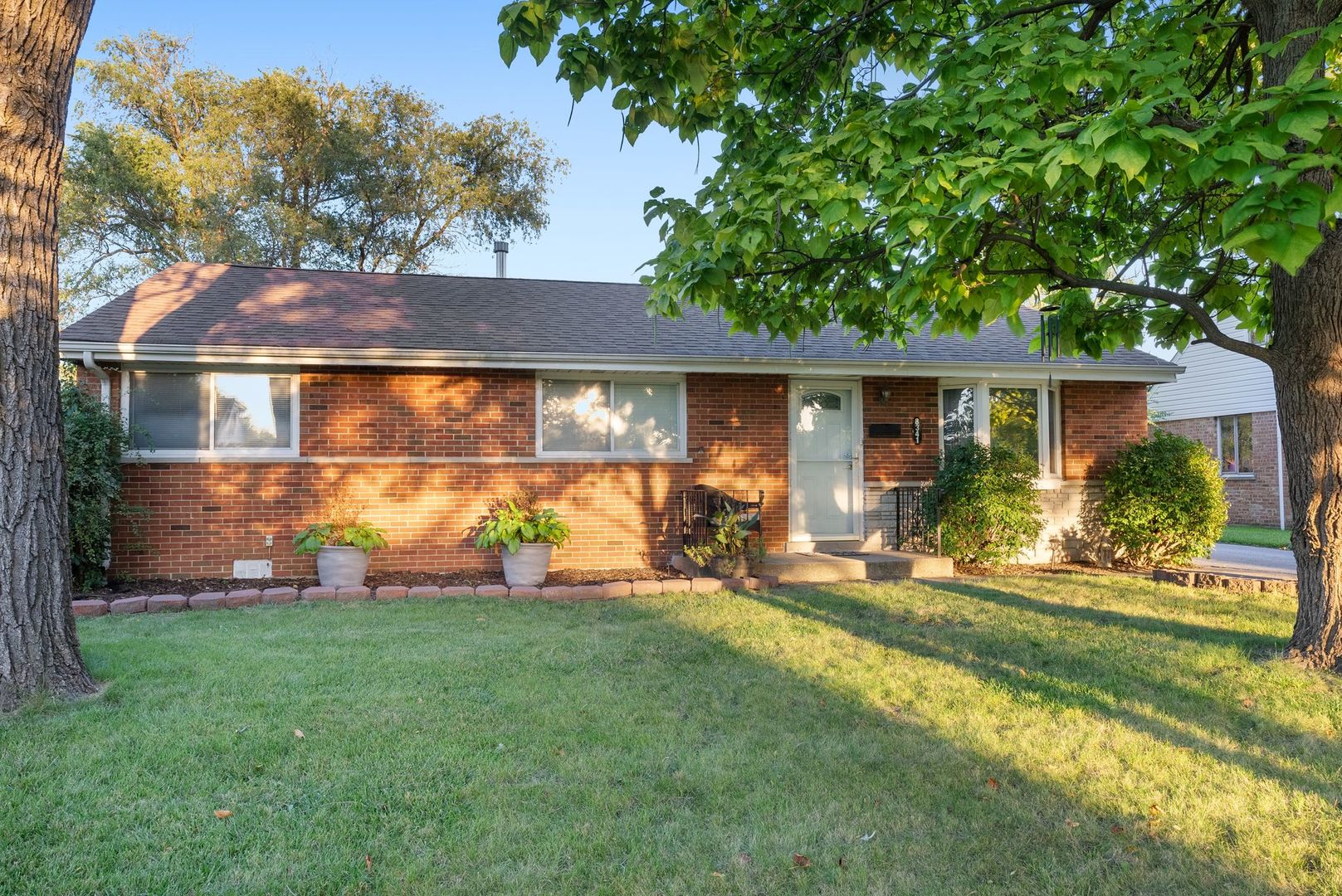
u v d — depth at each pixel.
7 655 4.61
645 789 3.72
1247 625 7.09
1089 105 5.12
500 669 5.61
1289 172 3.30
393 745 4.18
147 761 3.90
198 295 10.66
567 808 3.53
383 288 11.92
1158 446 10.93
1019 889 2.93
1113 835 3.33
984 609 7.88
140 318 9.54
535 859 3.10
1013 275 5.23
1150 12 6.10
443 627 6.96
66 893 2.81
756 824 3.39
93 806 3.44
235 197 24.16
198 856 3.07
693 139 5.76
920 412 11.41
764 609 7.89
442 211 28.16
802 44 6.30
